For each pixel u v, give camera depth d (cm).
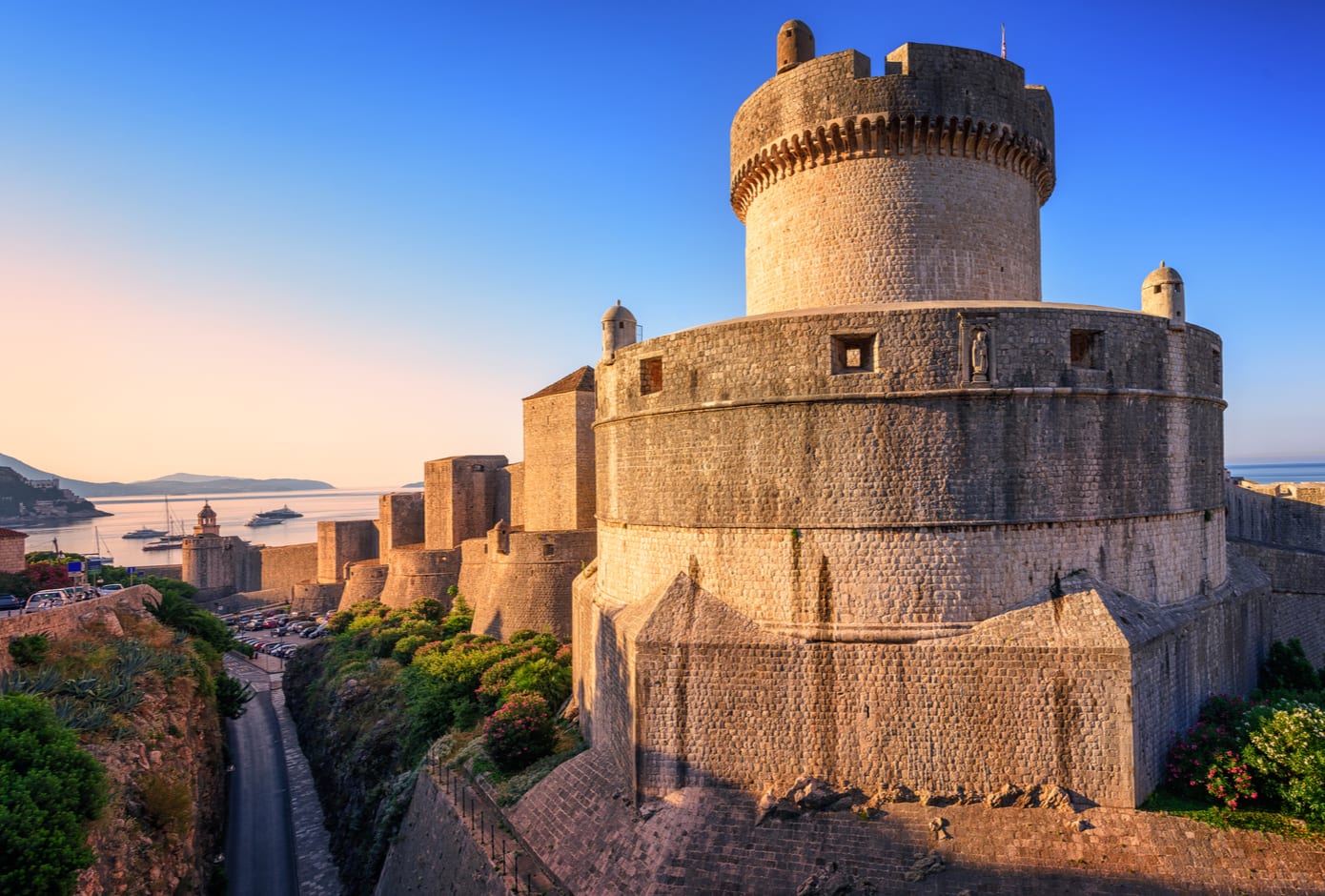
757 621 2767
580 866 2692
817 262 3406
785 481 2744
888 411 2641
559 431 6531
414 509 10112
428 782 3666
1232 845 2245
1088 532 2680
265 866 4081
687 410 2953
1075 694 2453
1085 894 2178
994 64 3291
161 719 3756
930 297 3284
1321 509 4506
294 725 6300
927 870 2295
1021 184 3522
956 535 2605
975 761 2512
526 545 6119
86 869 2358
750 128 3609
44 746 2391
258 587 12344
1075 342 2841
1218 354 3222
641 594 3195
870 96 3225
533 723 3597
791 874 2370
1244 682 3247
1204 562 3055
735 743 2689
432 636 6444
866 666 2595
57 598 5800
